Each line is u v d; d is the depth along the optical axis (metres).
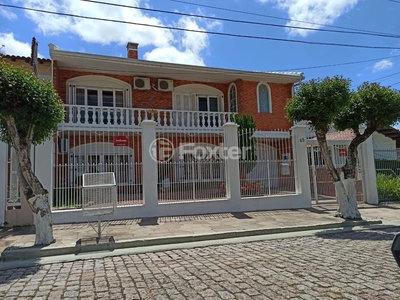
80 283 4.46
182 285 4.24
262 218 9.43
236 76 16.25
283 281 4.29
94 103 15.02
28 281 4.63
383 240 6.93
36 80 6.50
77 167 9.55
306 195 11.54
